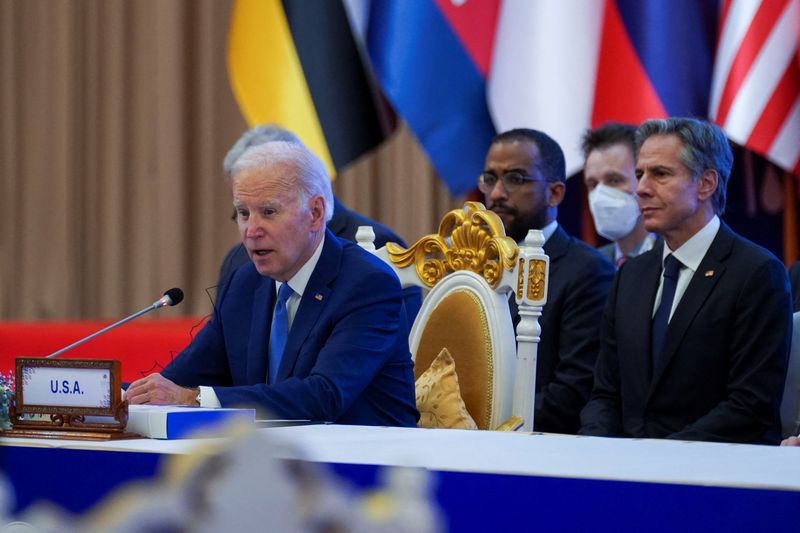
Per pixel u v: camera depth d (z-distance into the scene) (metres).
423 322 8.90
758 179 15.00
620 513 3.18
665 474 3.30
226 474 1.25
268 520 1.24
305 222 7.25
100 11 19.92
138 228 19.78
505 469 3.40
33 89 20.36
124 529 1.20
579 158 14.33
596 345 10.28
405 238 17.53
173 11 19.31
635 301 8.89
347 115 15.44
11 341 16.12
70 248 20.16
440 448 4.20
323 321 7.22
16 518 4.35
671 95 14.18
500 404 8.22
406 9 15.05
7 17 20.39
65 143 20.11
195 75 19.45
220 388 6.42
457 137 14.97
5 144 20.50
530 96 14.46
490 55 14.95
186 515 1.22
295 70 15.46
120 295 19.84
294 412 6.52
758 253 8.41
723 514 3.08
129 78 19.86
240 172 7.30
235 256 11.62
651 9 14.24
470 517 3.37
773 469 3.48
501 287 8.41
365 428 5.48
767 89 13.30
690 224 8.60
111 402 4.88
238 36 15.57
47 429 5.02
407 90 14.99
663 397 8.52
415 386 8.42
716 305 8.36
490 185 11.02
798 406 8.76
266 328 7.59
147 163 19.69
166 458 4.01
